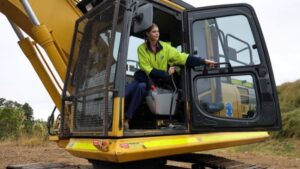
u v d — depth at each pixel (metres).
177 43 5.41
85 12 5.36
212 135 4.64
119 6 4.21
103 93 4.09
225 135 4.77
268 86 4.59
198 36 4.79
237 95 4.64
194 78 4.61
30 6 4.99
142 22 4.15
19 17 5.25
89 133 4.25
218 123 4.50
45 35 4.95
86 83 4.52
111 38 4.09
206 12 4.82
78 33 4.97
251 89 4.62
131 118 4.39
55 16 5.18
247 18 4.77
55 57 5.00
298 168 9.96
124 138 3.91
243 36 4.75
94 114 4.25
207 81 4.66
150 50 4.65
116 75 4.02
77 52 4.95
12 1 5.11
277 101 4.56
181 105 4.61
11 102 28.64
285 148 15.69
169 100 4.61
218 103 4.62
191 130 4.46
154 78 4.62
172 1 4.89
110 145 3.89
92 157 4.29
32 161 9.66
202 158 5.06
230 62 4.71
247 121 4.53
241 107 4.63
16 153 11.26
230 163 4.91
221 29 4.81
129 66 5.30
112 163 4.60
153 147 4.03
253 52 4.68
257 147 16.23
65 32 5.19
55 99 5.21
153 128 4.57
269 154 14.21
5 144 14.39
